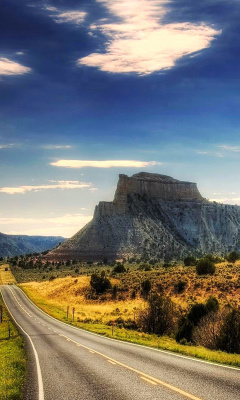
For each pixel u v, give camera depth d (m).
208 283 70.56
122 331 39.84
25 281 166.00
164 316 42.22
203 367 14.78
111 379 12.95
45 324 47.31
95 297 86.75
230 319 26.09
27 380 13.45
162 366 15.18
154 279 87.44
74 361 17.84
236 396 10.06
